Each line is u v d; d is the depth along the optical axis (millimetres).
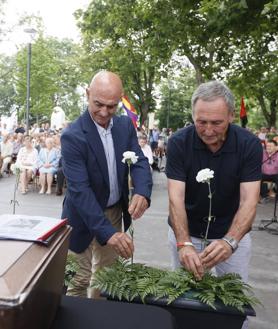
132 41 15398
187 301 1646
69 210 2426
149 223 6867
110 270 1895
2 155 12422
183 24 10180
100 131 2340
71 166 2209
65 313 1307
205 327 1647
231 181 2053
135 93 26328
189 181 2102
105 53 18922
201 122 1800
